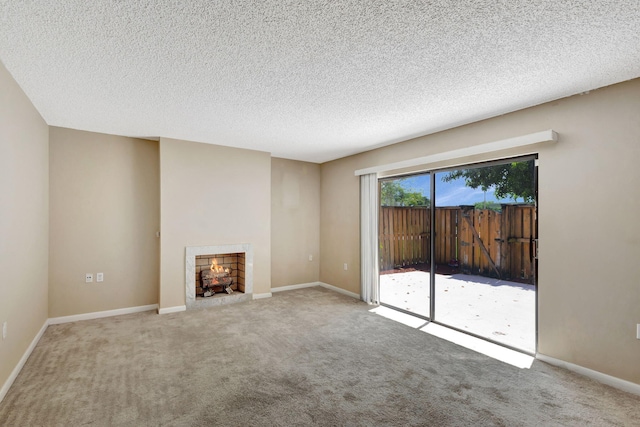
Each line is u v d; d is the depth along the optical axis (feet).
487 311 11.61
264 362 9.46
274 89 8.88
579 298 8.89
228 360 9.57
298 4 5.25
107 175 13.87
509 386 8.18
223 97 9.50
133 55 7.03
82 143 13.32
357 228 17.26
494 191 11.46
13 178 8.31
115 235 14.05
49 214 12.59
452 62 7.31
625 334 8.07
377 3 5.22
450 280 12.86
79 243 13.26
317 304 15.85
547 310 9.55
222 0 5.15
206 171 15.31
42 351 10.09
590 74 7.80
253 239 16.72
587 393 7.85
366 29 6.01
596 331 8.57
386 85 8.59
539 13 5.47
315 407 7.22
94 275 13.58
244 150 16.40
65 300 12.96
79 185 13.26
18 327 8.77
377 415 6.94
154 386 8.05
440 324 12.92
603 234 8.46
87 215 13.43
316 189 20.16
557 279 9.34
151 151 14.92
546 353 9.57
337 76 8.06
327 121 11.71
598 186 8.55
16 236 8.59
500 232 11.26
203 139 14.60
